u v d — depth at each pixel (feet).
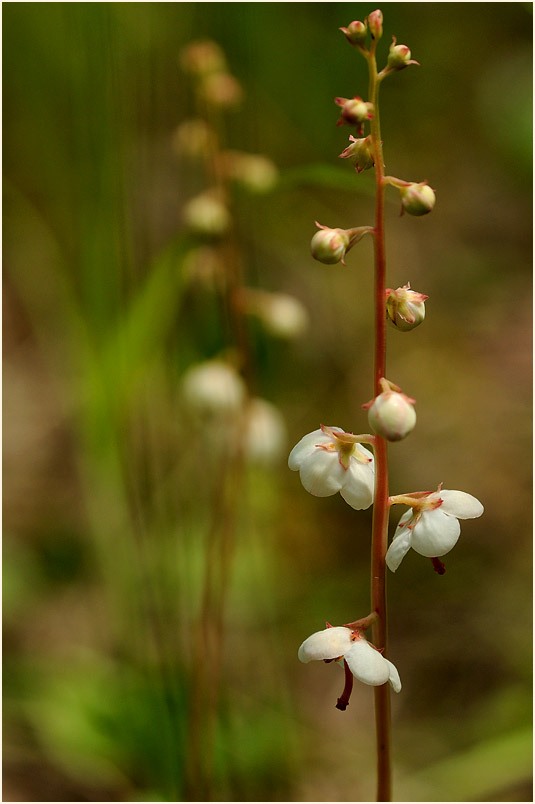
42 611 1.86
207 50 1.58
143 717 1.55
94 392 1.74
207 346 1.90
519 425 2.23
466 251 2.70
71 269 1.88
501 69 2.90
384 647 1.17
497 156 2.84
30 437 2.25
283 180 1.59
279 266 2.49
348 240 1.15
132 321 1.70
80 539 2.02
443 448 2.18
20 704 1.61
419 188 1.14
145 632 1.55
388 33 2.78
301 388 2.30
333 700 1.75
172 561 1.62
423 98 2.90
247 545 1.88
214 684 1.49
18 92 2.26
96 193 1.75
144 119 1.84
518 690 1.68
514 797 1.51
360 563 1.98
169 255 1.69
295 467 1.19
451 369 2.39
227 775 1.51
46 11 2.09
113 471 1.75
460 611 1.87
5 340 2.45
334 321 2.45
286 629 1.83
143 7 1.82
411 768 1.59
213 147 1.60
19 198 2.36
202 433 1.74
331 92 2.66
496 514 2.04
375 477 1.17
